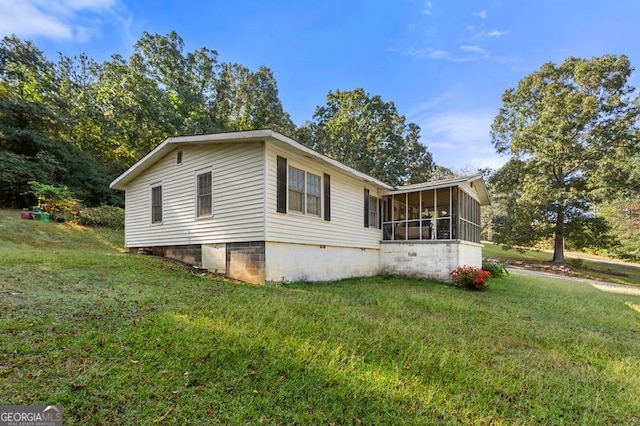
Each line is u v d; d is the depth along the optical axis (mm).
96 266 7430
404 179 32719
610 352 4570
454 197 12195
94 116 23531
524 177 22984
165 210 10648
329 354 3596
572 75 21562
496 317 6219
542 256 27047
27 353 2951
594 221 21016
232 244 8594
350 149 31125
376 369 3355
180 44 28328
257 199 8070
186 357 3186
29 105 18516
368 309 5969
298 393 2803
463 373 3439
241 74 33375
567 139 20703
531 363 3906
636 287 15555
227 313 4668
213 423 2312
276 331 4113
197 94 29359
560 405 2986
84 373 2729
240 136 7984
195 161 9688
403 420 2555
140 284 6137
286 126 33438
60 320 3764
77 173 19422
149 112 24328
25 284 5172
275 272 8188
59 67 25094
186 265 9414
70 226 14227
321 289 7977
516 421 2684
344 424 2461
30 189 15789
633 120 19672
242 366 3139
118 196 20969
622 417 2855
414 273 12281
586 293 10938
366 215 12438
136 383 2676
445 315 6051
